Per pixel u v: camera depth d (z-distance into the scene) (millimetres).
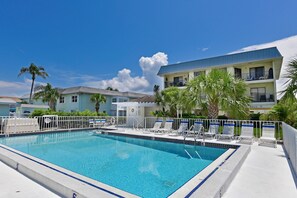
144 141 11656
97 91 33375
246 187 3938
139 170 6320
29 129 13500
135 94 39625
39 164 4938
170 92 17000
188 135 11094
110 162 7324
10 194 3627
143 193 4574
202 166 6836
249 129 9289
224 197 3473
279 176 4605
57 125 15117
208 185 3484
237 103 10969
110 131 14141
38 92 33906
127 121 18688
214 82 11047
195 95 11586
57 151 9289
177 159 7816
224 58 22516
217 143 9039
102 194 3195
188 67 24500
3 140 11680
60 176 4066
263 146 8352
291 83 6789
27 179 4414
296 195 3574
